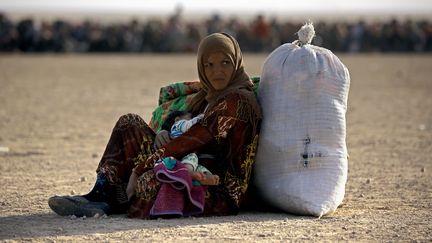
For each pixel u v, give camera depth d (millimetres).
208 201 18594
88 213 18578
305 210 18531
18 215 19109
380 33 115750
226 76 18703
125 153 18875
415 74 75062
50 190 22562
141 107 46438
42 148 31172
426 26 118438
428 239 16781
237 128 18531
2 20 110625
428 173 25625
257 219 18438
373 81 67062
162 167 17938
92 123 39375
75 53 111375
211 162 18734
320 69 18734
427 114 43844
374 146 31859
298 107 18703
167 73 73812
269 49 112062
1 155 29250
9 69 78938
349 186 23234
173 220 18172
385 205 20453
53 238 16641
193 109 19531
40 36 110500
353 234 17109
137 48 113500
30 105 47656
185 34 114000
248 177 18906
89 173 25578
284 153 18734
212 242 16266
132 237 16641
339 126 18875
